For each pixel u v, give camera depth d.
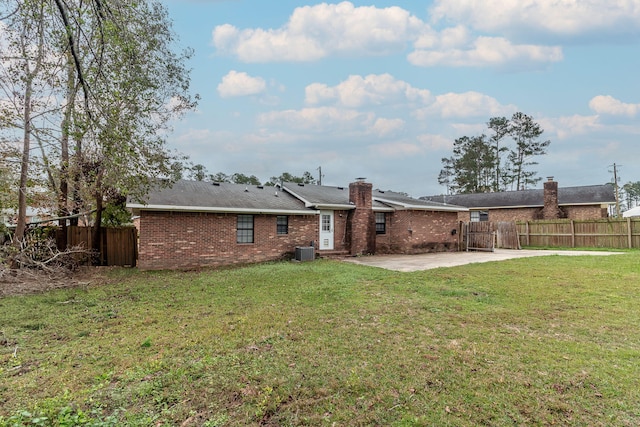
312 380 3.43
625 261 11.33
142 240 11.39
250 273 10.33
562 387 3.24
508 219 26.94
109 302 6.90
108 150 6.91
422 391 3.21
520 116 41.09
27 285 8.60
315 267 11.44
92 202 12.40
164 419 2.82
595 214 23.48
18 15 5.48
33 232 10.88
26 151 9.31
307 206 14.90
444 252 17.31
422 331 4.89
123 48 6.08
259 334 4.81
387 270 10.56
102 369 3.76
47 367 3.83
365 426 2.71
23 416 2.78
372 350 4.20
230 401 3.09
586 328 4.91
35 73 7.94
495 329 4.95
